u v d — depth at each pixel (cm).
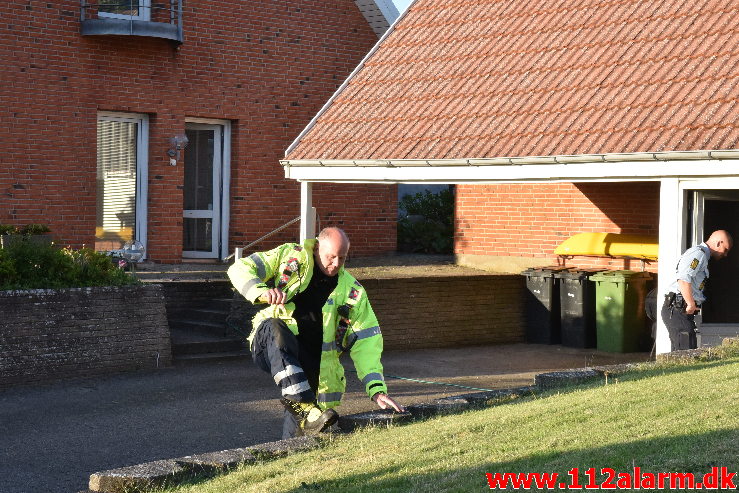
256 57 1941
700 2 1462
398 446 654
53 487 765
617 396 769
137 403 1088
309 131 1587
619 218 1666
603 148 1238
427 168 1389
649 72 1363
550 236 1759
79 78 1722
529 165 1288
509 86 1492
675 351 1052
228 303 1493
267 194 1972
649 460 561
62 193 1709
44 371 1187
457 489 538
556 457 590
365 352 693
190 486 613
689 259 1100
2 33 1638
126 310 1270
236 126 1930
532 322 1692
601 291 1584
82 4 1716
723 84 1264
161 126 1822
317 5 2023
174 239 1845
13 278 1198
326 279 678
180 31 1795
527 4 1703
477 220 1867
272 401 1104
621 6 1559
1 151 1642
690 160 1158
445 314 1622
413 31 1778
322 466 619
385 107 1577
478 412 769
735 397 729
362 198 2078
